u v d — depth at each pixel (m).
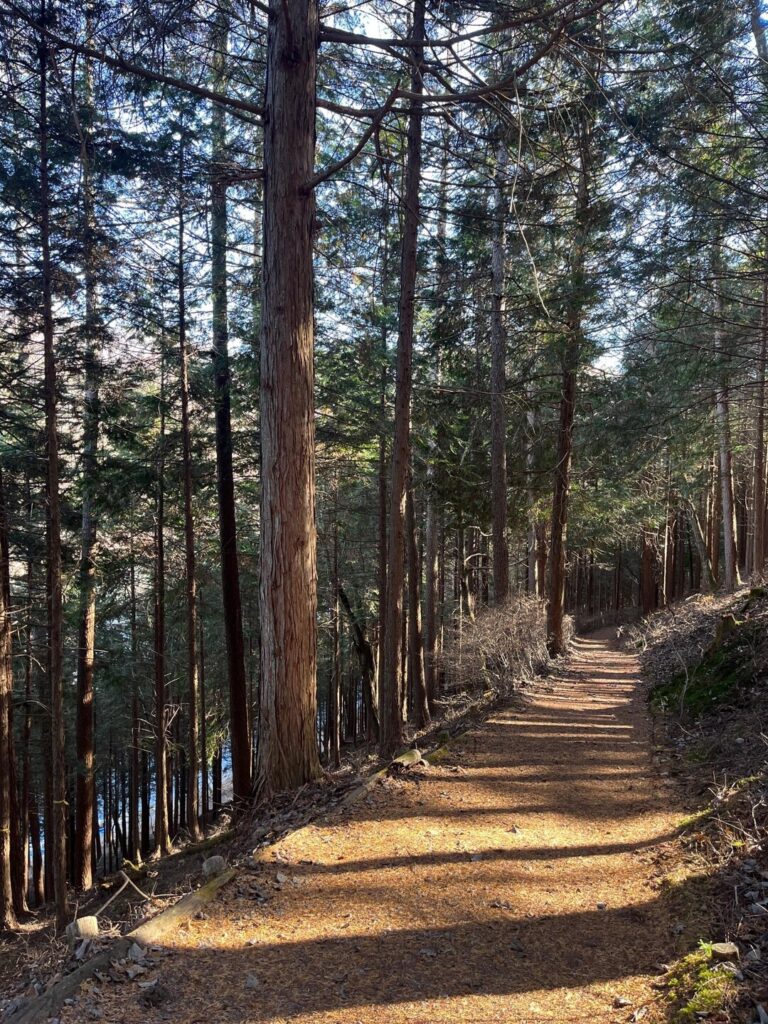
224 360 13.36
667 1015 2.72
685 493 24.48
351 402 15.02
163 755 14.92
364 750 19.20
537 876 4.41
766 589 11.44
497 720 9.64
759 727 6.78
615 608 43.28
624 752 7.86
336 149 11.45
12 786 15.10
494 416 13.98
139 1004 3.00
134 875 11.43
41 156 9.09
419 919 3.81
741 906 3.53
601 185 9.42
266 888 4.21
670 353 10.53
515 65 7.00
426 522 21.12
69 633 17.38
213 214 12.13
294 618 6.46
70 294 9.98
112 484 12.88
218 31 7.10
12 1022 2.94
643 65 6.58
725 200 8.54
